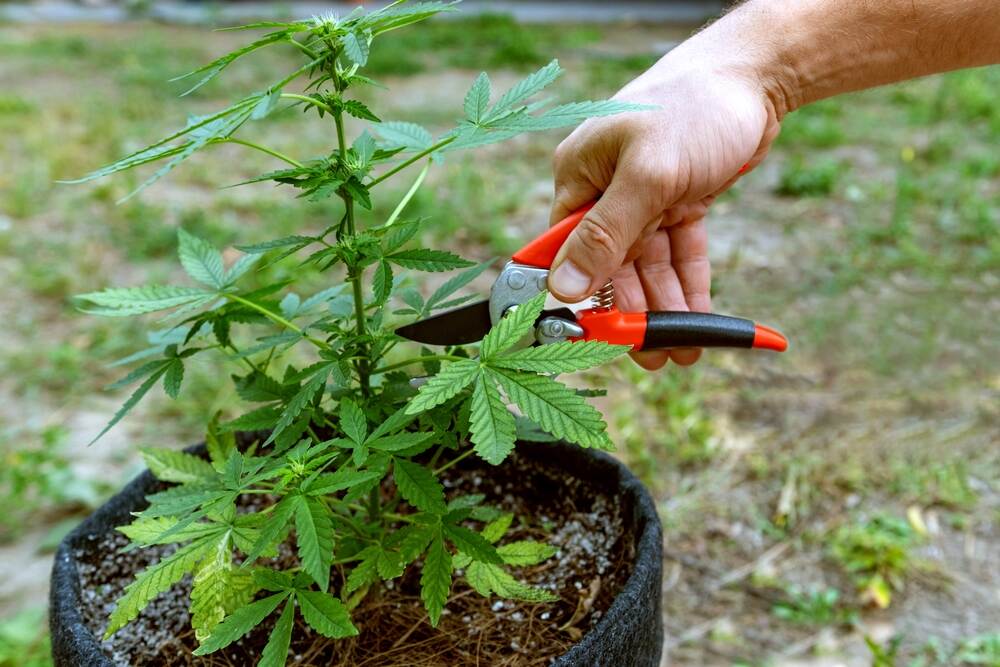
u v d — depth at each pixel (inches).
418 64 146.5
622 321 27.5
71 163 96.3
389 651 26.0
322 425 25.9
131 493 27.9
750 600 42.6
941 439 51.2
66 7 217.3
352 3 200.1
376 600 27.2
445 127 108.6
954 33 29.7
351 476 22.4
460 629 26.6
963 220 78.9
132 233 78.4
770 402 54.9
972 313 64.9
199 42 173.9
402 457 25.3
